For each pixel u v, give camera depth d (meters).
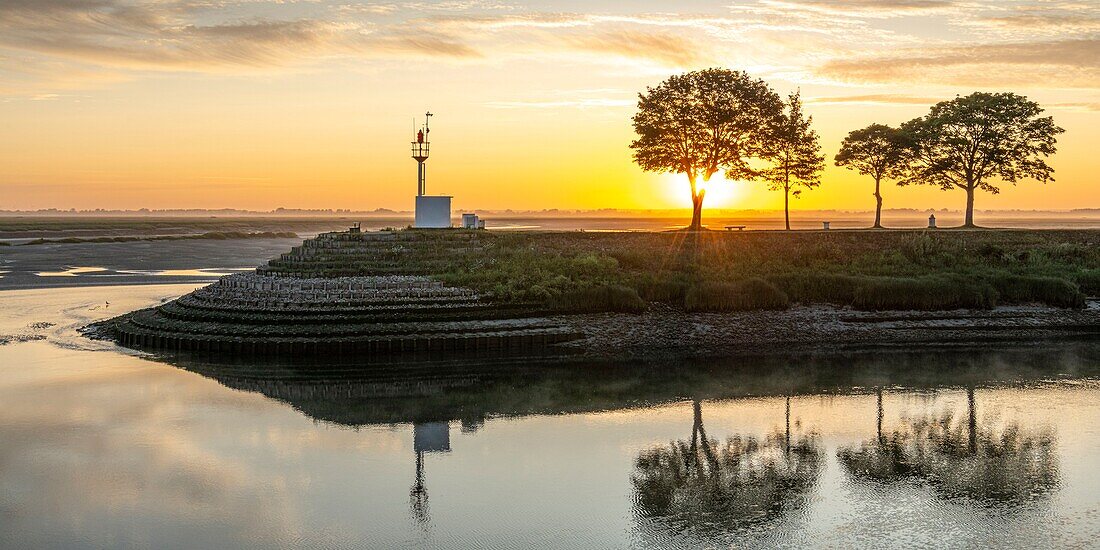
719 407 34.25
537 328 47.31
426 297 48.50
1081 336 51.22
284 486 24.61
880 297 54.31
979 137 79.19
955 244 68.56
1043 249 68.19
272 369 40.59
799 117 79.56
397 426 31.17
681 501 23.75
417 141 66.44
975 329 52.44
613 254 60.62
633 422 32.00
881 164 85.25
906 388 37.53
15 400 33.53
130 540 20.67
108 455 27.05
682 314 51.53
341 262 54.25
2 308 56.81
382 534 21.30
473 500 23.69
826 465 26.98
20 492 23.73
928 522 22.19
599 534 21.41
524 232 64.69
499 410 33.53
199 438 29.12
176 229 192.38
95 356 42.72
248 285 50.00
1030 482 25.28
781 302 53.38
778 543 20.88
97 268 85.75
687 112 71.75
